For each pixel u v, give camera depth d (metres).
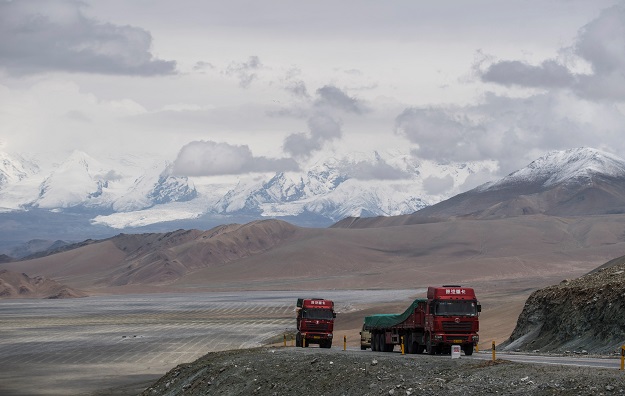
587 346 71.31
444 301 64.06
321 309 86.25
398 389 47.31
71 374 110.56
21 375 110.12
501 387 42.72
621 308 70.81
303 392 54.94
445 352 66.06
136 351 136.38
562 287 85.25
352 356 61.50
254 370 64.06
